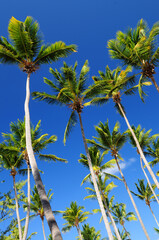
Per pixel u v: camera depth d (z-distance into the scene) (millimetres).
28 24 11648
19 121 18484
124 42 16078
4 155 17406
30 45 11461
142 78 15664
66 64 15594
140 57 15266
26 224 13156
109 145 22078
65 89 14656
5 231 16797
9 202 16844
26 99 10438
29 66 11633
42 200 6914
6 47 11648
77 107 15125
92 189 26531
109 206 29469
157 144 26859
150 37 14000
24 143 17109
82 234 31000
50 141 17453
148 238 17156
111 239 10883
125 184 20312
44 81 15031
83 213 29250
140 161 24750
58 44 11625
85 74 15266
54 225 6203
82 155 24750
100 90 14523
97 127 21828
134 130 24594
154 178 14492
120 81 16953
